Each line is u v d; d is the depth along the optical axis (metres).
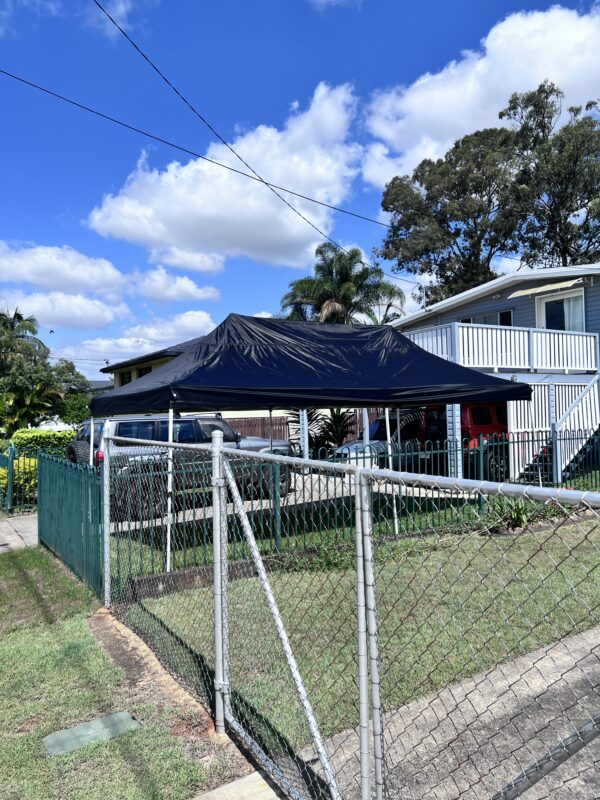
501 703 3.37
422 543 5.14
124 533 5.98
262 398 6.79
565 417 13.56
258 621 4.67
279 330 8.88
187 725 3.36
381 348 9.30
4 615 5.30
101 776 2.90
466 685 3.61
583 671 3.71
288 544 6.43
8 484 11.19
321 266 29.09
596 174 29.31
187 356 7.99
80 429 11.32
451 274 34.59
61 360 43.81
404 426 14.69
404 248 33.84
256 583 5.59
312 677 3.76
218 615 3.26
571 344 15.60
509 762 2.81
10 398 24.56
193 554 5.80
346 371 8.11
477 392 8.34
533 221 32.12
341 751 3.01
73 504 6.51
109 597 5.38
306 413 15.27
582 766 2.77
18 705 3.62
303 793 2.68
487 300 19.42
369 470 2.17
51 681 3.93
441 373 8.78
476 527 5.50
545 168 30.03
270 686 3.70
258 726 3.28
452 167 33.53
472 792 2.60
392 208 34.78
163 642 4.40
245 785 2.79
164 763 2.99
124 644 4.53
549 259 33.09
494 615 4.59
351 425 16.62
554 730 3.07
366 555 2.18
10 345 38.31
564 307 17.41
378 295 29.02
